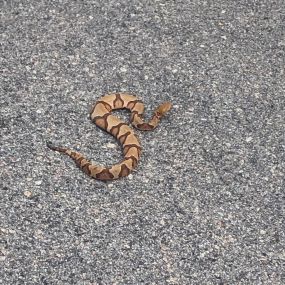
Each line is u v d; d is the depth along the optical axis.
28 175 2.59
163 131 2.72
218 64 2.91
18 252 2.44
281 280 2.43
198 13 3.08
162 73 2.87
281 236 2.51
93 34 2.98
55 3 3.07
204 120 2.75
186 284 2.41
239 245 2.48
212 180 2.61
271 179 2.62
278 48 2.98
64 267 2.42
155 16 3.05
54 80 2.83
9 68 2.85
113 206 2.54
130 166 2.60
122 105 2.77
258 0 3.14
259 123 2.75
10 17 3.01
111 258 2.44
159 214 2.53
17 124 2.70
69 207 2.53
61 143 2.67
